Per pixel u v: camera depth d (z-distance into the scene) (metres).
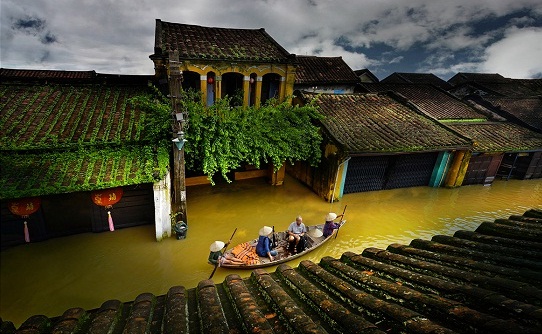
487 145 16.39
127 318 3.63
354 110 16.44
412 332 2.62
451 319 2.70
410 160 15.55
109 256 9.70
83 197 10.14
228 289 4.21
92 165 9.59
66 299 8.01
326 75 21.22
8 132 9.80
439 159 15.79
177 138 9.74
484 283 3.16
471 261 3.76
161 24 14.52
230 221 12.12
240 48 14.39
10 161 9.09
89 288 8.42
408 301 3.20
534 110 21.47
